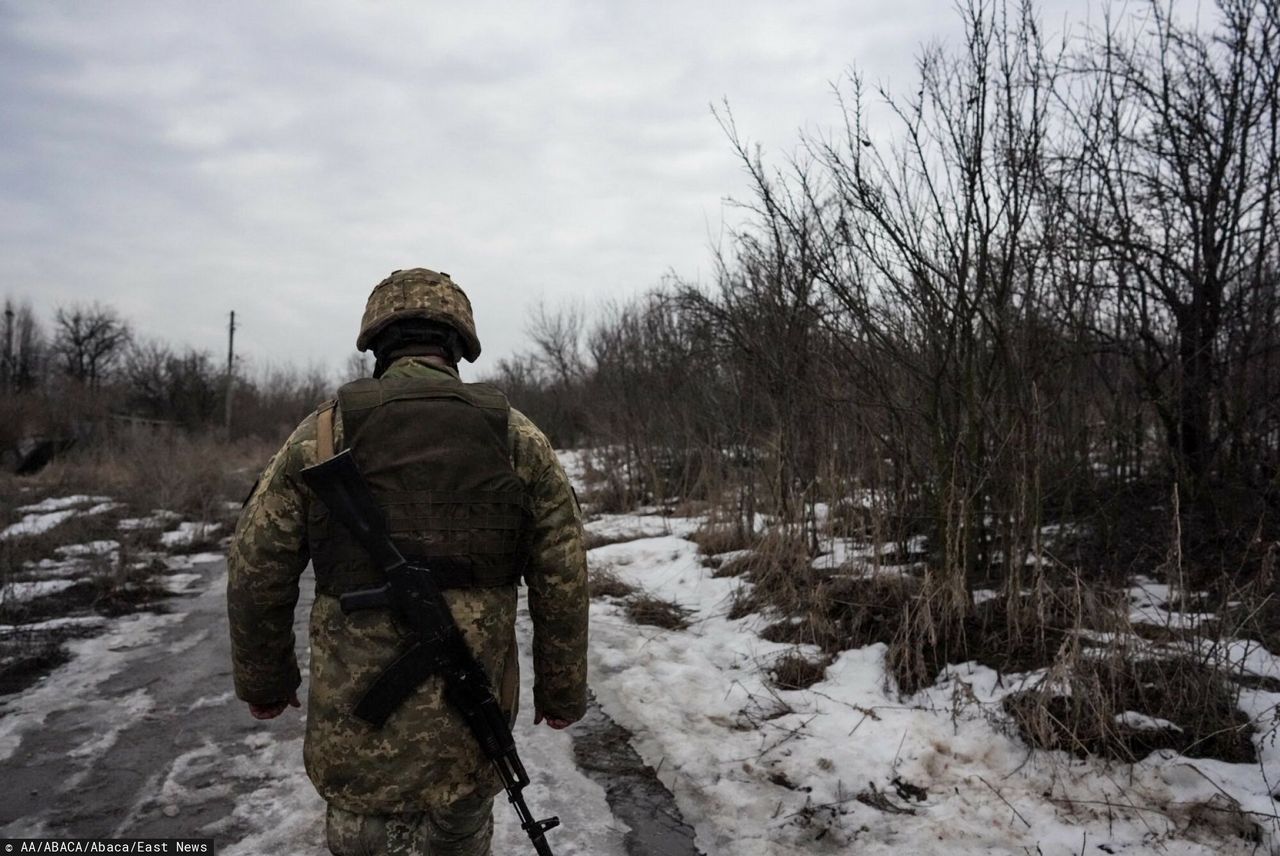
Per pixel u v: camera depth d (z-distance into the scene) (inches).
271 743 149.6
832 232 193.3
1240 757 123.6
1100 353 202.2
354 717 65.1
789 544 229.8
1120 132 201.6
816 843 114.7
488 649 68.7
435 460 66.9
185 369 1389.0
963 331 171.2
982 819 117.2
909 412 189.6
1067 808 117.3
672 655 194.2
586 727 155.8
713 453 338.0
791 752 140.7
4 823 121.7
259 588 67.0
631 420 442.6
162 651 206.7
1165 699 133.8
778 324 237.3
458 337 76.7
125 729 156.3
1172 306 202.7
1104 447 203.5
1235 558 182.4
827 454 235.3
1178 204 210.1
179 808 126.2
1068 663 133.3
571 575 72.4
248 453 991.0
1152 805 115.3
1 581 254.1
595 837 117.5
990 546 192.2
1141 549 193.9
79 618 236.5
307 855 113.3
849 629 185.6
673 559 283.0
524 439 71.8
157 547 355.6
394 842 66.7
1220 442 193.6
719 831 118.9
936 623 168.2
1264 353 193.0
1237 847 106.0
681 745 146.6
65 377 1430.9
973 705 145.0
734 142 203.9
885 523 211.3
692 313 312.8
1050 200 184.9
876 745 139.0
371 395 68.4
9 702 170.4
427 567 66.1
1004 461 175.6
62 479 631.2
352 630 65.6
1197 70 204.8
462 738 66.9
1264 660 148.3
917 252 169.2
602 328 555.2
